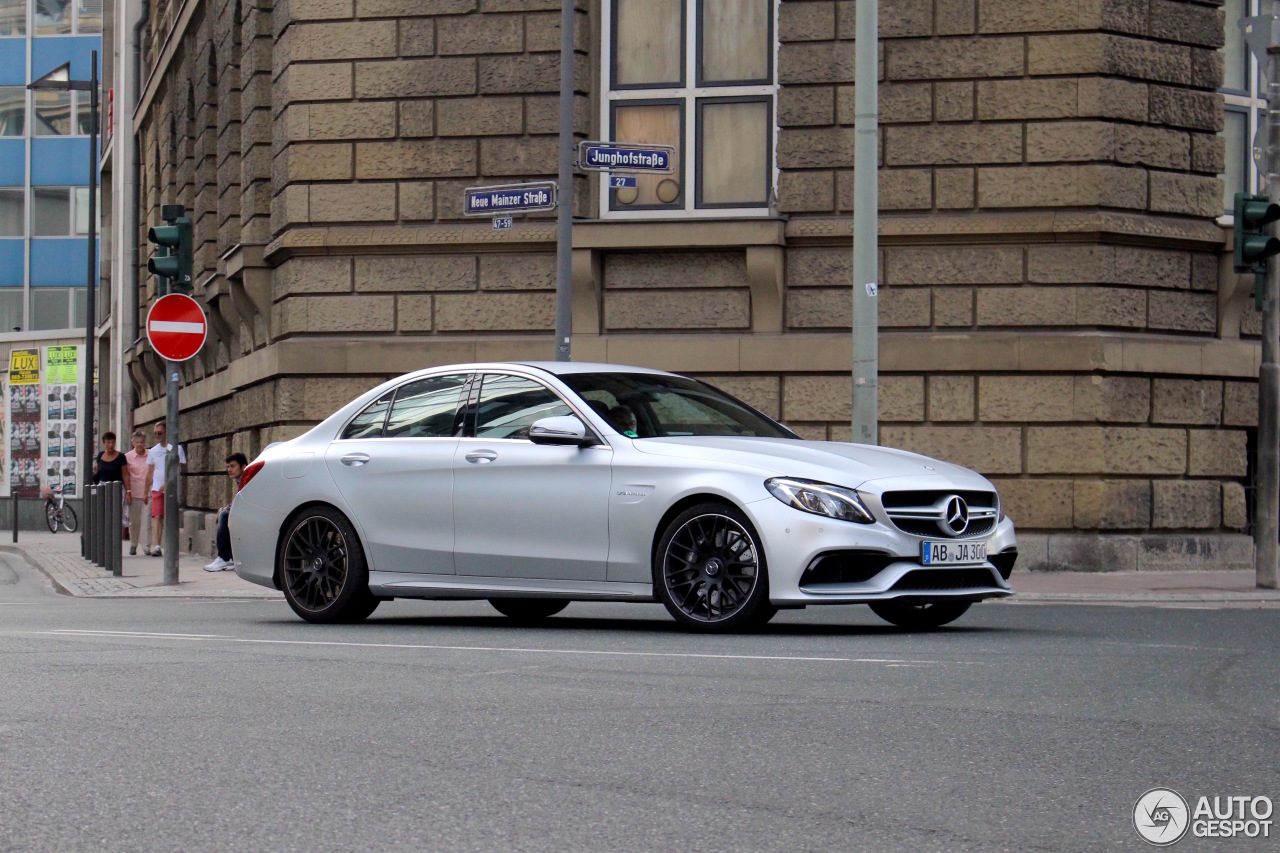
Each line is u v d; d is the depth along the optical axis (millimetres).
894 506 9719
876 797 5113
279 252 19844
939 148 17828
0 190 54812
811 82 18188
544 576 10562
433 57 19109
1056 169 17562
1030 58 17641
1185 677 7828
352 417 11812
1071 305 17516
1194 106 18016
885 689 7359
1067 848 4492
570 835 4633
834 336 17984
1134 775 5434
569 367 11203
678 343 18312
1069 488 17406
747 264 18094
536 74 18859
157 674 8047
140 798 5133
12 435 48562
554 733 6246
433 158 19078
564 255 15938
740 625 9836
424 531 11055
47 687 7582
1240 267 14953
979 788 5238
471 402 11242
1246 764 5621
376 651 9117
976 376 17656
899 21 17922
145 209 36875
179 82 30547
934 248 17844
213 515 25156
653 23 19156
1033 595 14172
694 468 10031
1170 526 17688
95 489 23969
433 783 5340
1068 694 7215
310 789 5258
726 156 18984
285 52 19828
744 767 5582
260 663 8523
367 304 19234
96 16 54375
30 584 20453
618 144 15492
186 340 17734
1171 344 17734
